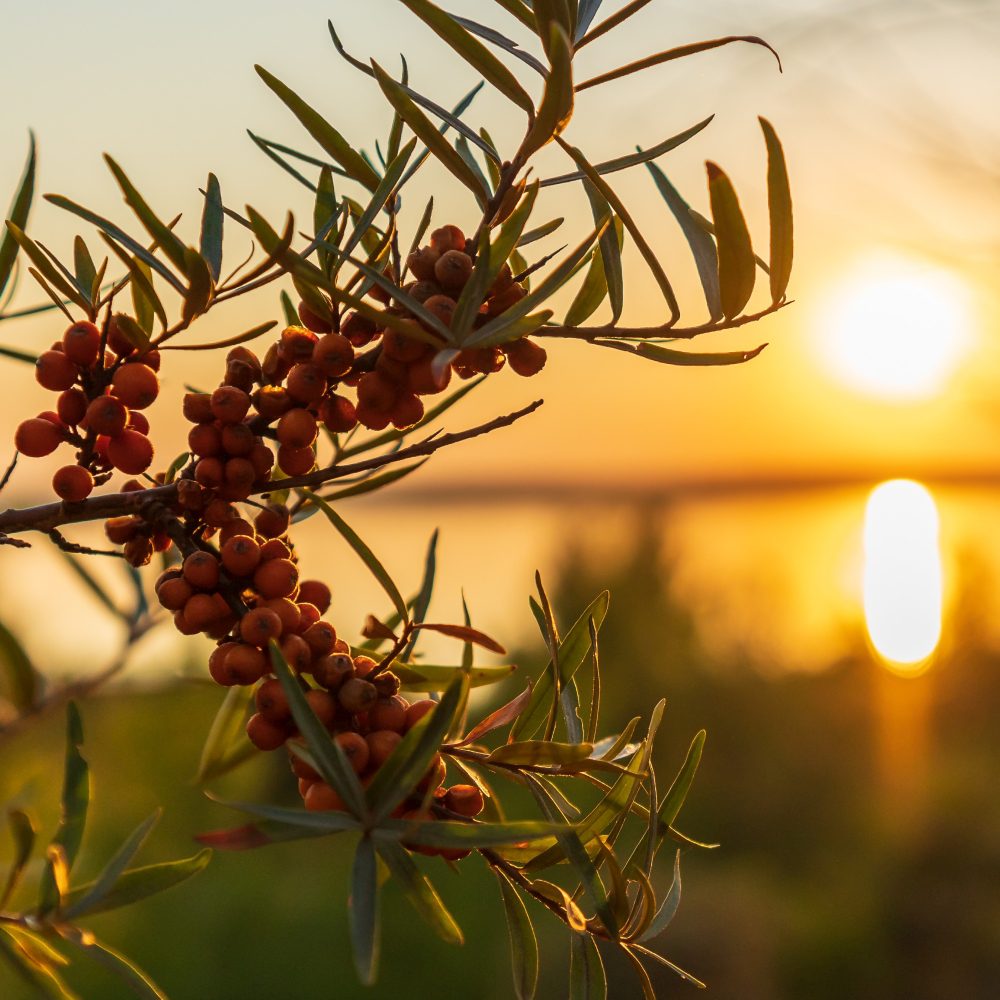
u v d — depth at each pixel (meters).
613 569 3.72
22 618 1.29
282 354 0.43
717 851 3.00
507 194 0.42
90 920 2.24
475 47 0.41
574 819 0.43
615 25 0.42
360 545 0.42
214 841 0.38
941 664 3.91
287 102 0.43
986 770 3.03
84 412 0.43
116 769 2.47
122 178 0.40
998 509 7.09
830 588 5.21
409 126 0.42
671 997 2.32
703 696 3.49
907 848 2.74
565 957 2.12
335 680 0.41
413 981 2.25
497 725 0.44
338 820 0.39
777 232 0.41
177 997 2.11
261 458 0.42
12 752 1.30
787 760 3.28
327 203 0.44
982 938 2.45
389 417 0.43
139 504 0.43
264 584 0.41
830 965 2.41
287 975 2.23
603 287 0.44
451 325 0.40
